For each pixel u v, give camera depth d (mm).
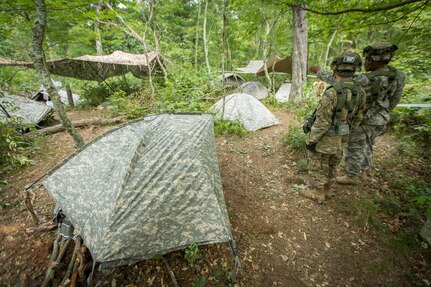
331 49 17219
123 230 1703
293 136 4242
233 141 4609
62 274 2004
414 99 4648
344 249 2334
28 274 2064
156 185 1918
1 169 3703
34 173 3666
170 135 2322
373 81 2502
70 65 7828
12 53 8891
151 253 1750
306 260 2244
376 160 3711
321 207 2873
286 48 14891
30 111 5832
